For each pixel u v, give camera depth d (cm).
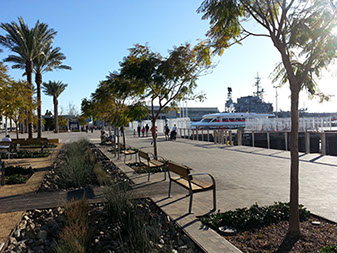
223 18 443
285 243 385
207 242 392
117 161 1295
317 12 418
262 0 468
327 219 465
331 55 424
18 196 686
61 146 2264
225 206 561
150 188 729
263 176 894
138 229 423
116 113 1537
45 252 412
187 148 1916
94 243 427
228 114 5650
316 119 3216
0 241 422
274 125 3409
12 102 1563
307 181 796
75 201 575
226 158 1359
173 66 909
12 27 2330
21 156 1539
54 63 2977
